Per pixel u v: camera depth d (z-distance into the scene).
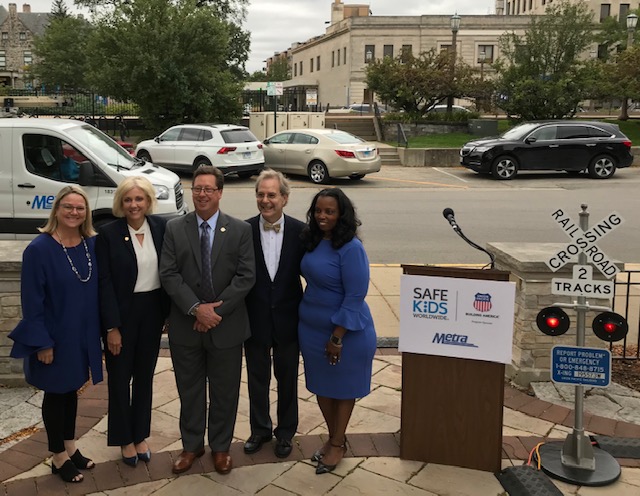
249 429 4.37
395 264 8.77
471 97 28.44
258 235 3.86
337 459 3.84
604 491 3.62
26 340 3.40
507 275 3.64
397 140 26.70
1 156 8.42
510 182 18.02
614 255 9.42
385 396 4.84
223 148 16.95
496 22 59.88
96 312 3.62
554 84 26.03
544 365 4.94
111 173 8.43
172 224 3.70
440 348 3.79
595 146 18.48
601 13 60.16
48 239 3.50
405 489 3.63
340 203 3.62
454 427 3.84
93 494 3.58
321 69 71.25
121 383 3.71
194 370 3.80
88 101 35.47
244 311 3.80
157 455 3.99
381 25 60.84
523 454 4.01
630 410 4.59
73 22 51.25
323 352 3.74
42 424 4.37
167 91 24.47
